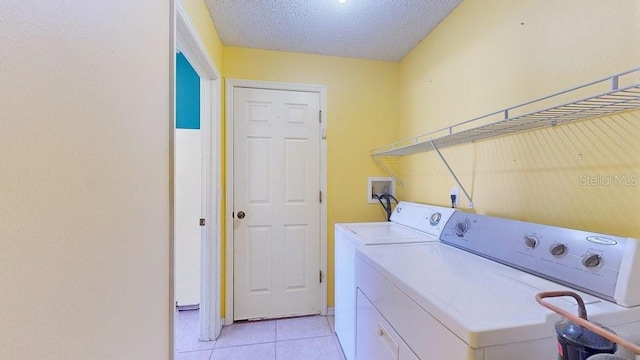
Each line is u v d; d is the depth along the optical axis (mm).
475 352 637
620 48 913
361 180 2500
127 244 764
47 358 485
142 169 859
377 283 1164
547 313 714
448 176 1830
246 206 2330
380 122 2539
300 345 1973
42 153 476
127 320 763
